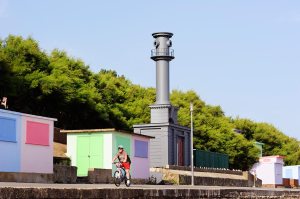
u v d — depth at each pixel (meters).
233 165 103.62
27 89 72.88
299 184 110.50
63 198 25.95
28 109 74.44
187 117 101.88
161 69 78.88
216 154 87.38
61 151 60.84
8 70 70.88
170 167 67.94
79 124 82.56
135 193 31.73
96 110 81.50
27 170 45.09
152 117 76.19
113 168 53.62
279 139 142.25
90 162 54.53
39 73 74.06
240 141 103.81
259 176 98.06
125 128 88.62
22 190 23.67
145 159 61.00
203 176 71.12
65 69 80.62
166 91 78.50
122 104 97.06
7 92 70.00
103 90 93.38
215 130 103.06
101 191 28.67
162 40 79.38
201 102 126.56
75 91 78.31
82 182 48.84
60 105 76.88
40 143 46.62
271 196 56.84
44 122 47.28
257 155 104.50
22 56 74.25
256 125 140.00
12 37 76.06
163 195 34.84
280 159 99.69
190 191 38.66
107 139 54.16
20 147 44.44
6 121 43.09
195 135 100.94
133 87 112.06
